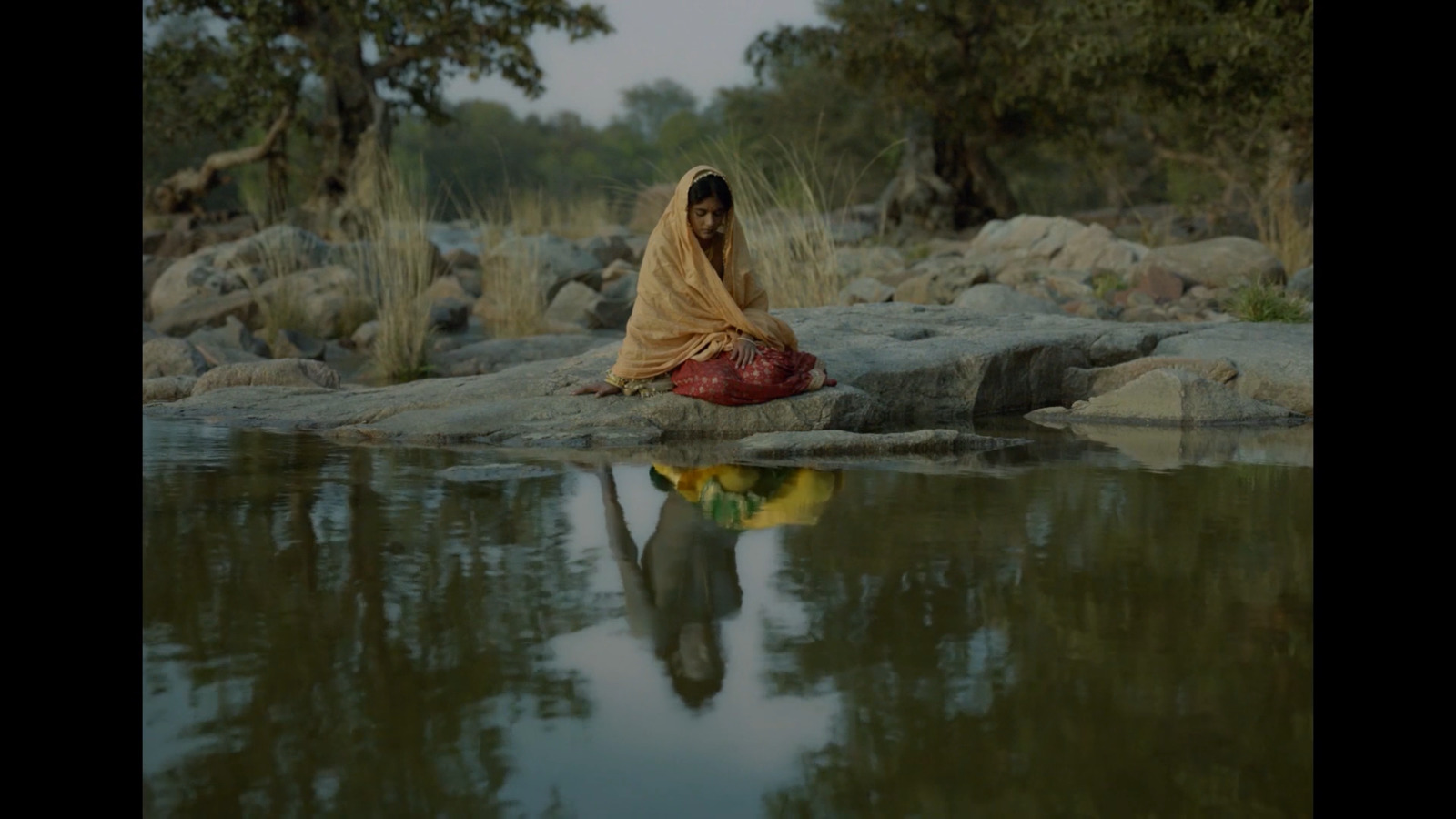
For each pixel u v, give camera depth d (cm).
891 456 448
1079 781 169
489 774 173
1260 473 404
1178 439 498
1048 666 212
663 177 1062
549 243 1257
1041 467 420
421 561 285
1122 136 3025
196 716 192
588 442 482
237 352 847
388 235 971
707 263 525
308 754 179
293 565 281
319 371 659
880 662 216
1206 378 573
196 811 162
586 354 643
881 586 263
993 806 162
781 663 215
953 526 321
